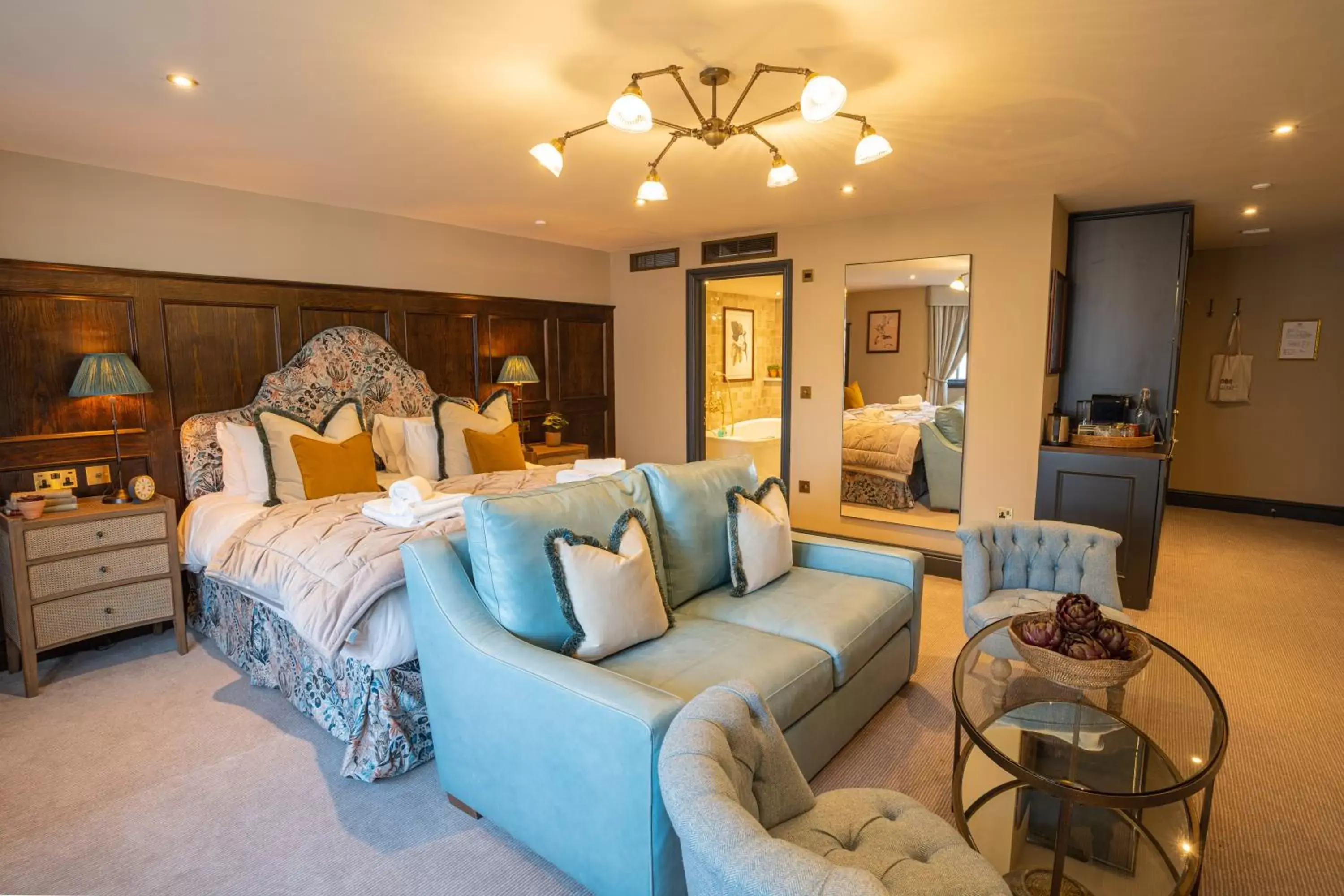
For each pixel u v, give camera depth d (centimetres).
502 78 236
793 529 536
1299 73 231
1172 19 194
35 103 256
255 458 360
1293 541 534
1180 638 355
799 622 251
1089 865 189
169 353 368
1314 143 305
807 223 493
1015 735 190
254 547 286
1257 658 331
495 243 521
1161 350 441
